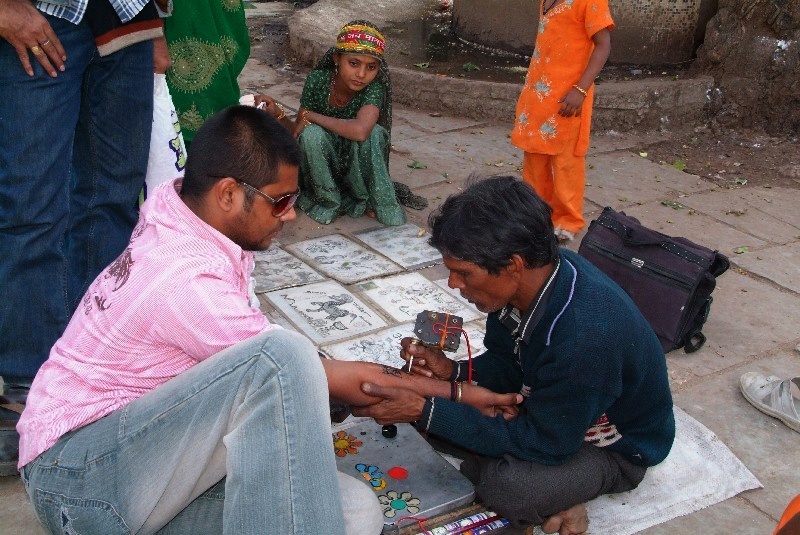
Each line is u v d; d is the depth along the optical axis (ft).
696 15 22.34
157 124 10.07
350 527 6.75
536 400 7.29
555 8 13.16
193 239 6.19
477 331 11.38
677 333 10.89
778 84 20.47
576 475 7.63
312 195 14.92
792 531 4.94
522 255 6.65
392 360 10.52
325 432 5.95
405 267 13.20
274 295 12.01
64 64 8.55
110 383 6.15
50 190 8.57
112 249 9.85
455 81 20.80
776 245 14.73
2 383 8.63
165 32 11.52
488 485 7.65
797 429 9.74
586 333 6.85
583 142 13.80
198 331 5.99
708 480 8.79
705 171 18.53
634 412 7.70
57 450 6.02
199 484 6.26
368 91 14.29
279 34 27.84
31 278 8.65
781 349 11.50
